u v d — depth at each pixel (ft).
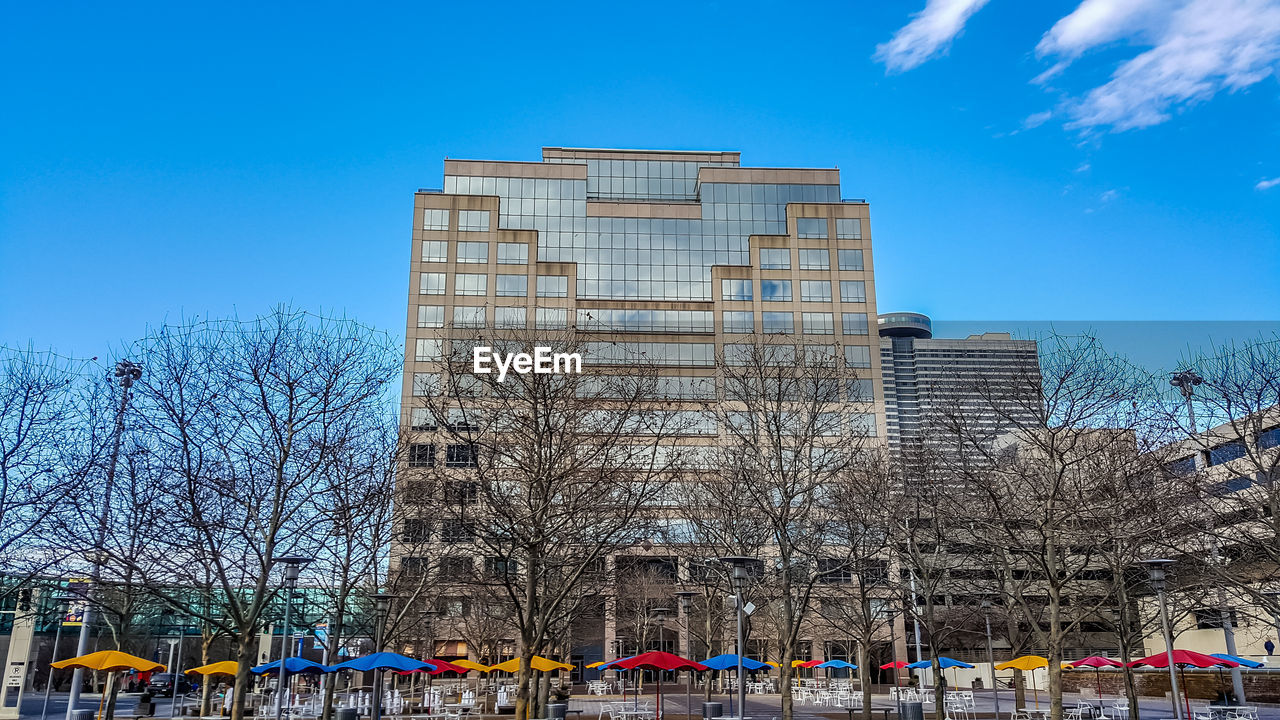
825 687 228.02
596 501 89.25
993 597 161.58
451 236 332.80
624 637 272.51
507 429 90.12
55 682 244.83
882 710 160.56
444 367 94.12
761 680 241.96
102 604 85.56
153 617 179.93
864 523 104.99
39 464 81.51
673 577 163.94
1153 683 174.91
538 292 328.70
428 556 110.63
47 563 79.15
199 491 81.46
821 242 345.51
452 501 89.40
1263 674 150.82
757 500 97.04
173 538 88.58
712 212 365.40
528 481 88.02
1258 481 90.17
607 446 89.40
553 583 112.16
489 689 183.11
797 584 120.37
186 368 84.99
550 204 363.35
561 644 191.31
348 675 210.18
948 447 106.01
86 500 79.71
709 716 124.77
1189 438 95.81
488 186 363.15
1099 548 94.89
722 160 396.16
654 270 357.20
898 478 108.27
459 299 324.60
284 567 91.25
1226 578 81.61
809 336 331.16
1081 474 93.40
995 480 99.71
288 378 86.79
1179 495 90.94
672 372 308.40
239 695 75.10
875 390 320.91
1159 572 86.99
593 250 358.43
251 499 82.07
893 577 128.16
